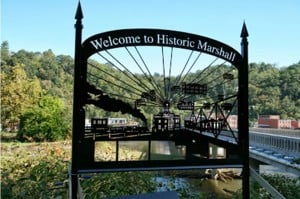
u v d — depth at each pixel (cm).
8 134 3391
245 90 452
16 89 4288
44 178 530
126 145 1165
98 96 411
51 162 614
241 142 450
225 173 1552
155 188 596
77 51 393
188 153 474
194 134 480
